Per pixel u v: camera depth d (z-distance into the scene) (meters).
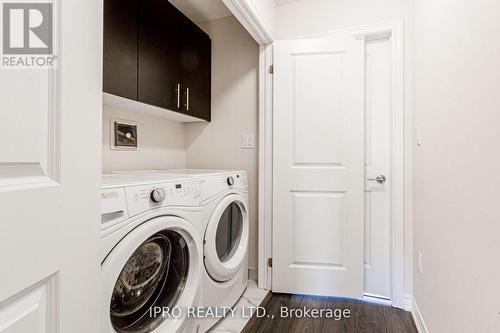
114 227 0.92
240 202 1.89
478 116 0.84
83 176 0.58
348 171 1.93
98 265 0.63
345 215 1.94
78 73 0.57
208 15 2.32
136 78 1.54
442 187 1.18
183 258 1.31
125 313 1.09
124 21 1.46
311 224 2.00
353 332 1.56
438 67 1.25
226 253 1.87
